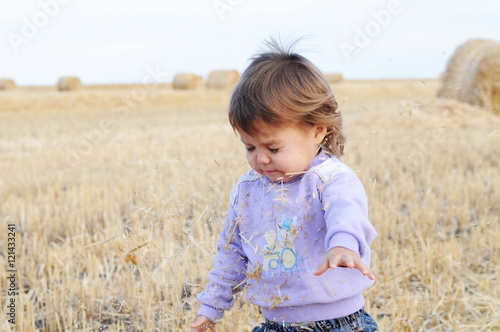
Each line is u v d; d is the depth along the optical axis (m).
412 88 30.11
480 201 5.04
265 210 1.95
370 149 7.97
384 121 10.98
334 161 1.89
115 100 23.12
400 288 3.39
